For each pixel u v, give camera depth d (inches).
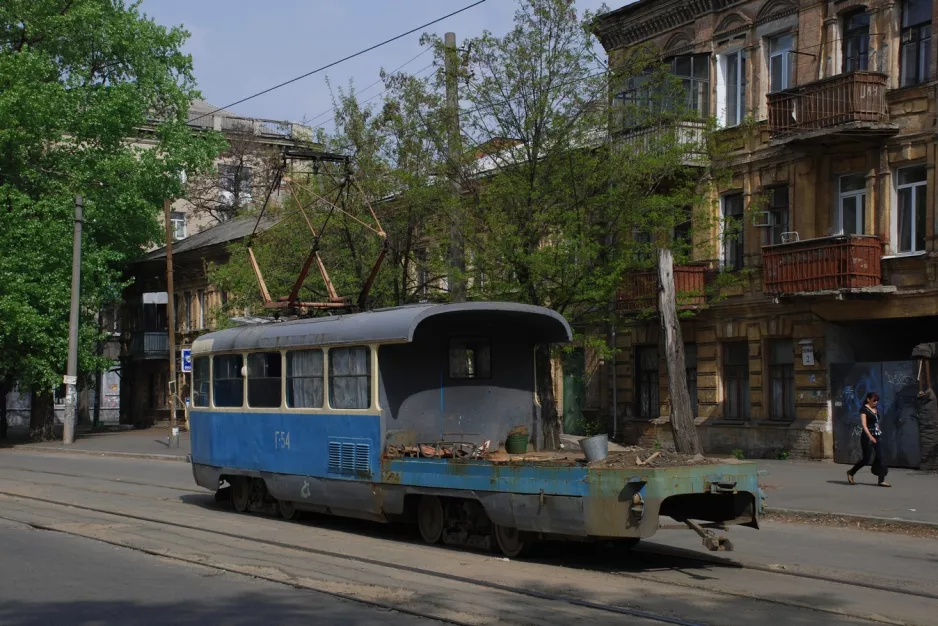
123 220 1571.1
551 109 809.5
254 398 617.0
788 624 318.0
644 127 837.2
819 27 909.8
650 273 967.0
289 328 590.6
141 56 1610.5
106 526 559.5
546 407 609.3
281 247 1074.7
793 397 947.3
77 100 1512.1
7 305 1409.9
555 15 805.9
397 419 517.3
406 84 868.0
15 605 356.8
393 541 509.4
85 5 1531.7
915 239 839.7
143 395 2111.2
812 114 867.4
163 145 1628.9
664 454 433.7
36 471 987.3
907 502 610.5
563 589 374.9
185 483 847.1
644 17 1103.6
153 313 2026.3
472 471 458.3
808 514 575.8
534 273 774.5
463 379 540.1
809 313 916.6
